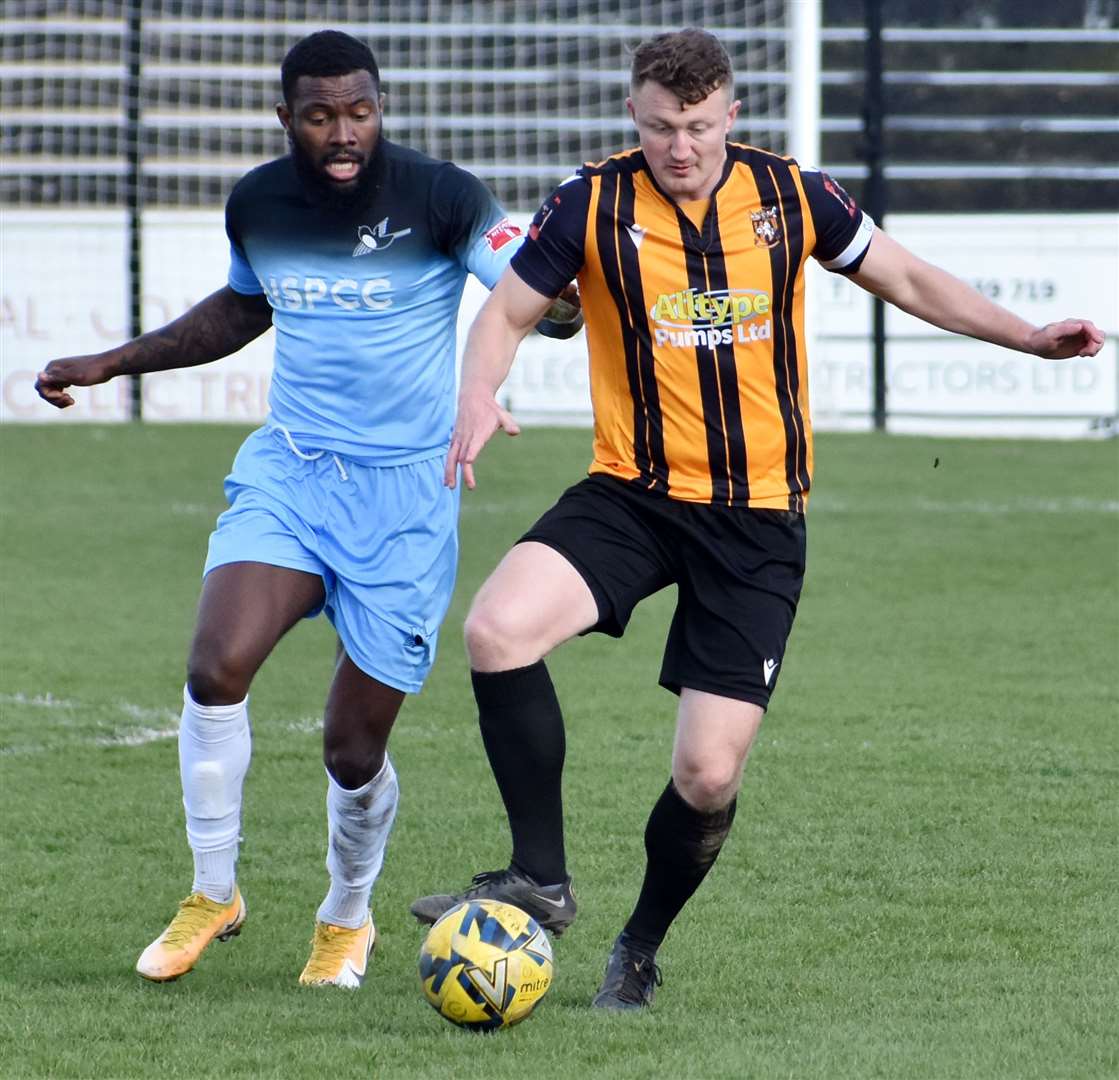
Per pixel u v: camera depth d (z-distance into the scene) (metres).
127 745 24.41
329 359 15.32
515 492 47.81
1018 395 61.22
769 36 66.06
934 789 21.78
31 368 59.50
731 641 13.97
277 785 22.23
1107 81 70.06
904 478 50.41
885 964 15.33
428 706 27.16
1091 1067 12.44
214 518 44.66
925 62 73.56
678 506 14.05
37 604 35.16
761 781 22.16
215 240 60.16
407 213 15.22
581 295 14.30
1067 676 29.16
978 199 72.50
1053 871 18.27
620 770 22.80
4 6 68.25
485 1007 13.13
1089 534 42.56
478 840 19.66
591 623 14.04
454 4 69.44
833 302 60.66
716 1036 13.28
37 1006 14.12
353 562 15.12
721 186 13.88
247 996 14.59
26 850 19.27
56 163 67.56
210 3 68.44
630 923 14.43
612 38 69.50
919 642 31.95
